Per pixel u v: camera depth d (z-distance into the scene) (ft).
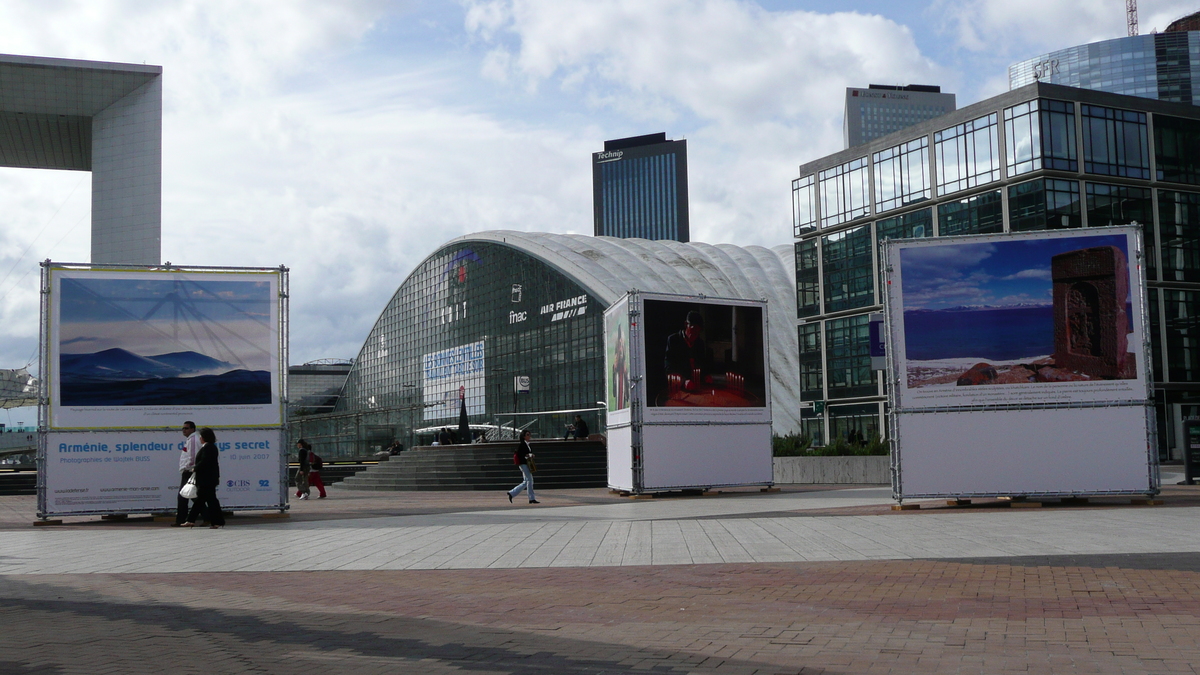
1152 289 185.47
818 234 228.02
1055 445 63.05
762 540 45.03
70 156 250.78
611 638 23.72
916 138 203.21
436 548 45.73
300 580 35.86
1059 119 178.91
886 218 209.97
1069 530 46.16
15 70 213.05
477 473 116.67
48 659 22.41
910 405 64.23
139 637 25.07
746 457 88.74
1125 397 62.80
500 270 361.71
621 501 81.71
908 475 63.93
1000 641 22.02
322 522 64.64
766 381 90.27
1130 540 41.24
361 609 29.09
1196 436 87.97
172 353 69.10
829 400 224.12
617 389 91.04
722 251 354.74
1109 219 182.29
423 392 411.34
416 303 421.59
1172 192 189.67
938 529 48.32
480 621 26.63
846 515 58.95
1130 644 21.31
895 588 30.01
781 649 21.83
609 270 321.73
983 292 64.34
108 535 56.59
